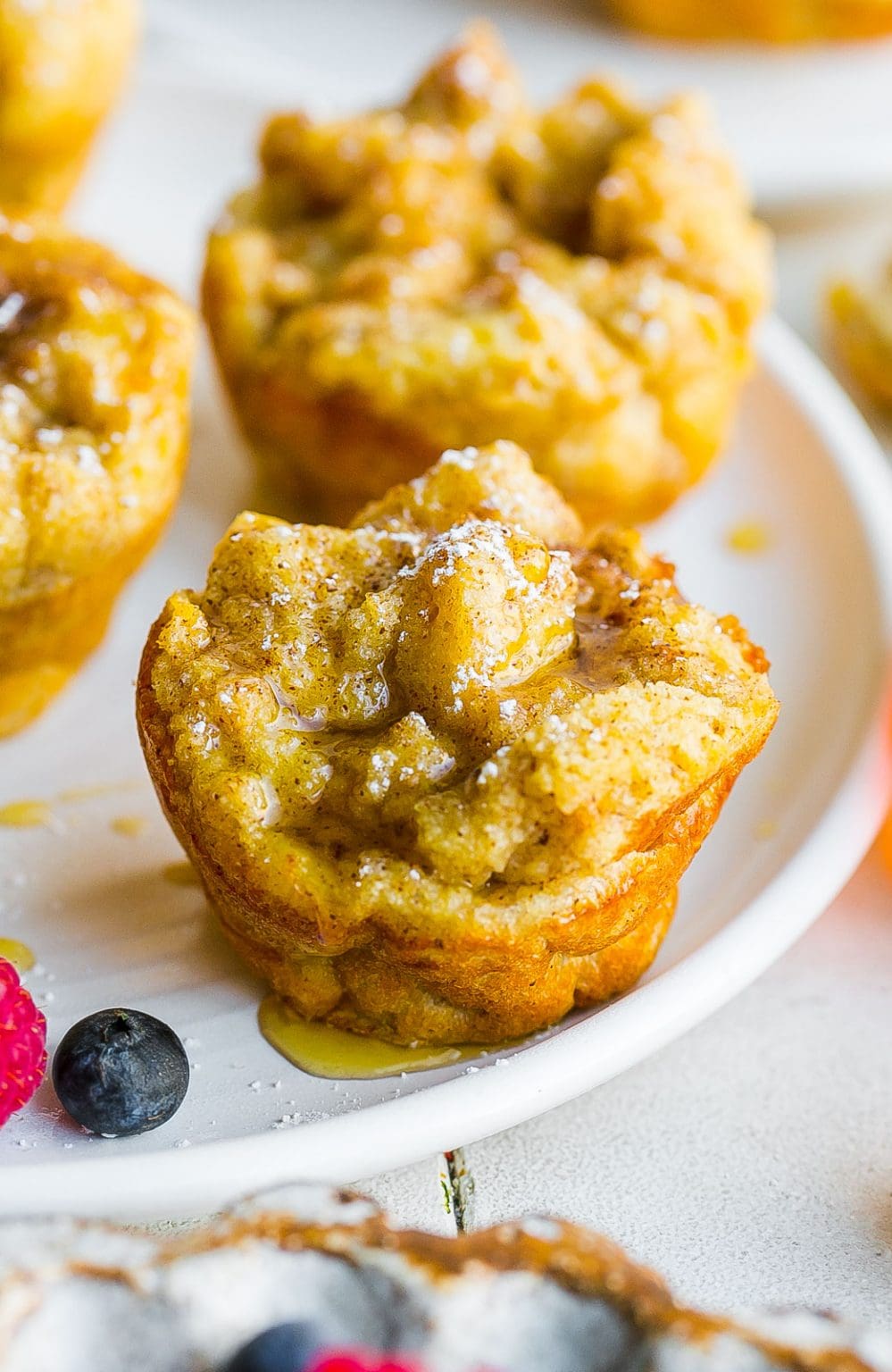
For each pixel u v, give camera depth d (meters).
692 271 0.49
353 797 0.40
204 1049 0.41
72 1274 0.35
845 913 0.44
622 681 0.40
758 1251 0.39
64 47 0.53
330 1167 0.38
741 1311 0.36
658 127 0.51
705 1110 0.41
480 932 0.39
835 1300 0.39
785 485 0.51
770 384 0.53
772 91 0.64
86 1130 0.39
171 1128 0.40
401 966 0.40
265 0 0.68
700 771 0.40
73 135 0.54
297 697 0.41
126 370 0.45
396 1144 0.39
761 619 0.49
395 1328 0.35
